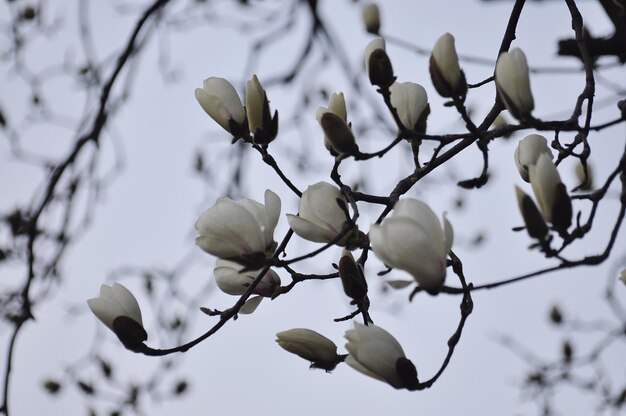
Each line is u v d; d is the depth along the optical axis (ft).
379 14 10.82
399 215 7.60
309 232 8.00
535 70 10.10
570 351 14.57
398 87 8.31
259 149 8.21
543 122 7.94
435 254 7.54
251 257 7.88
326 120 7.93
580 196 7.98
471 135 8.00
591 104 8.16
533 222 7.68
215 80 8.38
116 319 8.03
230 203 7.89
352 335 7.80
